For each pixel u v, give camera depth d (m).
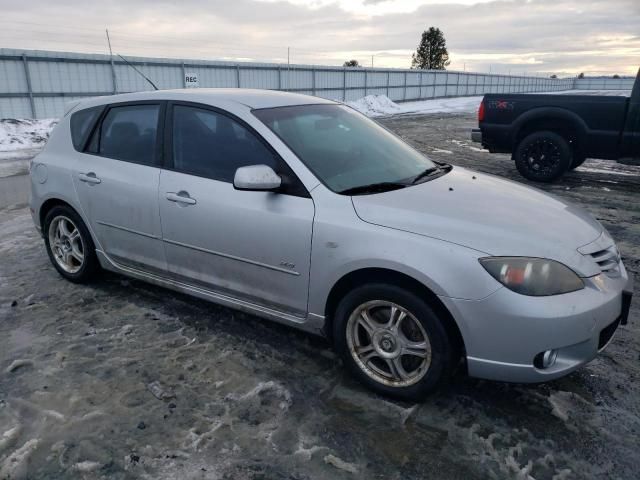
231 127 3.29
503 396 2.85
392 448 2.45
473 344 2.52
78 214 4.15
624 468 2.33
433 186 3.18
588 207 6.96
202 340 3.44
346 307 2.84
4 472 2.29
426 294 2.60
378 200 2.84
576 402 2.79
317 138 3.34
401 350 2.73
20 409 2.72
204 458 2.38
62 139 4.30
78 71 21.55
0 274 4.61
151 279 3.83
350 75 36.38
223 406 2.75
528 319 2.41
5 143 15.10
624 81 83.75
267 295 3.16
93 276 4.35
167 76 25.47
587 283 2.54
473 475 2.29
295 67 32.06
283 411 2.71
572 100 8.07
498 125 8.73
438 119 24.20
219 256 3.29
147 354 3.26
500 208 2.88
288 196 2.98
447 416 2.68
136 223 3.69
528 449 2.45
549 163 8.46
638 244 5.44
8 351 3.31
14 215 6.79
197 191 3.32
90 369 3.10
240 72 29.05
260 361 3.19
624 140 7.81
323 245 2.81
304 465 2.34
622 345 3.40
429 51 68.50
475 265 2.47
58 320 3.73
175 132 3.54
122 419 2.64
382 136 3.88
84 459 2.37
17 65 19.47
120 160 3.83
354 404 2.78
